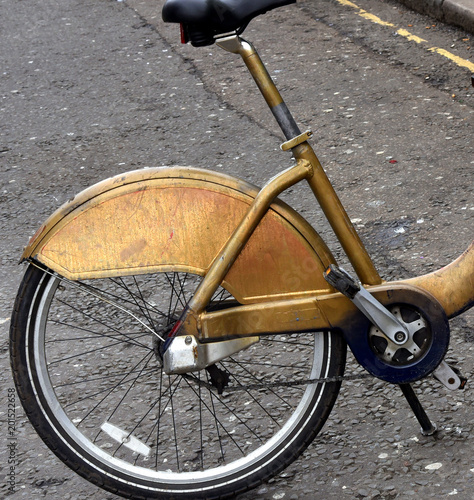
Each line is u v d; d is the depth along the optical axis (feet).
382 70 21.83
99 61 25.94
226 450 9.39
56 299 11.89
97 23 30.30
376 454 8.95
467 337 10.82
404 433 9.22
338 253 13.44
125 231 7.84
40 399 8.29
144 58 25.66
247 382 10.47
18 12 33.09
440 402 9.62
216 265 7.85
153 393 10.59
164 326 8.50
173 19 7.48
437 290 8.20
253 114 20.21
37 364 8.25
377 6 27.78
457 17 24.22
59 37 29.07
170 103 21.67
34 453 9.68
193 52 25.63
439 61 21.89
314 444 9.24
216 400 10.26
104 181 7.89
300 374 10.60
